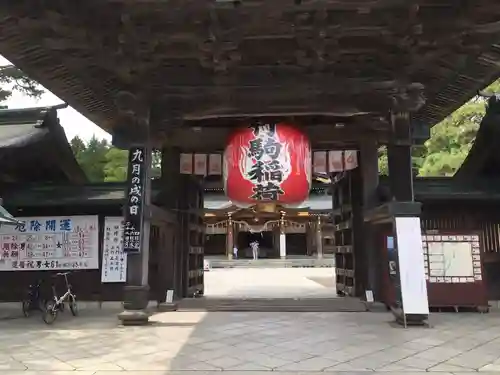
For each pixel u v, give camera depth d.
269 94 9.33
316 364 6.09
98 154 26.91
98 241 12.07
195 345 7.31
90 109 10.99
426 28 7.66
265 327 8.88
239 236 53.16
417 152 25.94
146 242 9.66
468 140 23.75
